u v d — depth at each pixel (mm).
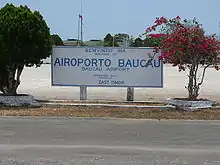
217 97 20344
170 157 8555
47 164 7969
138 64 17062
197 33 15031
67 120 13023
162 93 22203
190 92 15742
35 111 14688
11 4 15703
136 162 8148
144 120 13094
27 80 32438
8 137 10477
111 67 17188
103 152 8953
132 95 17625
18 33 15141
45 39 15789
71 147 9414
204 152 8992
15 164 7965
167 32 15953
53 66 17266
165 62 16656
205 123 12602
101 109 15367
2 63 15789
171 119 13273
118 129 11617
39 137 10492
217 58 15328
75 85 17297
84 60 17219
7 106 15602
